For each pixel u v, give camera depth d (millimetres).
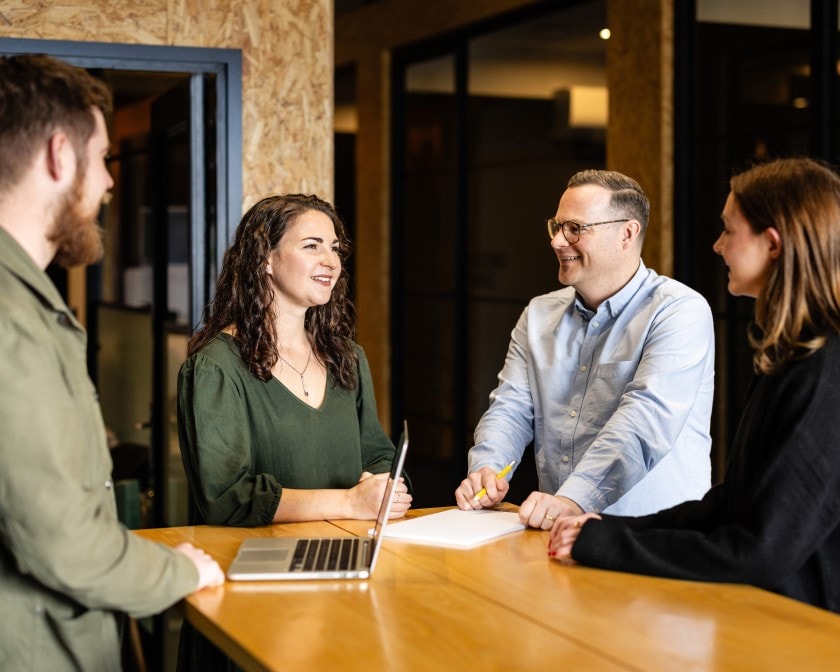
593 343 2654
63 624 1629
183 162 4027
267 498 2236
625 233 2590
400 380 7371
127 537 1632
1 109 1563
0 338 1500
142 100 4785
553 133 5758
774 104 4309
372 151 7430
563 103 5660
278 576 1818
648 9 4777
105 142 1662
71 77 1605
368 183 7500
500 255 6266
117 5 3592
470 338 6578
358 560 1912
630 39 4910
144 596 1625
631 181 2627
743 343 4445
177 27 3668
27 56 1613
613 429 2352
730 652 1474
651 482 2553
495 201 6297
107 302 5469
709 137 4633
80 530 1523
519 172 6066
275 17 3781
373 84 7391
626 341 2590
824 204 1719
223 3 3719
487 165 6363
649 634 1547
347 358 2574
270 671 1410
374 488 2309
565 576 1850
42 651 1623
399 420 7363
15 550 1517
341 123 8227
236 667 2342
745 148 4449
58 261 1687
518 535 2164
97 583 1562
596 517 1979
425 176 7031
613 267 2602
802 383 1701
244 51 3752
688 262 4750
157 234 4453
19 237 1587
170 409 4094
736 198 1810
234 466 2297
